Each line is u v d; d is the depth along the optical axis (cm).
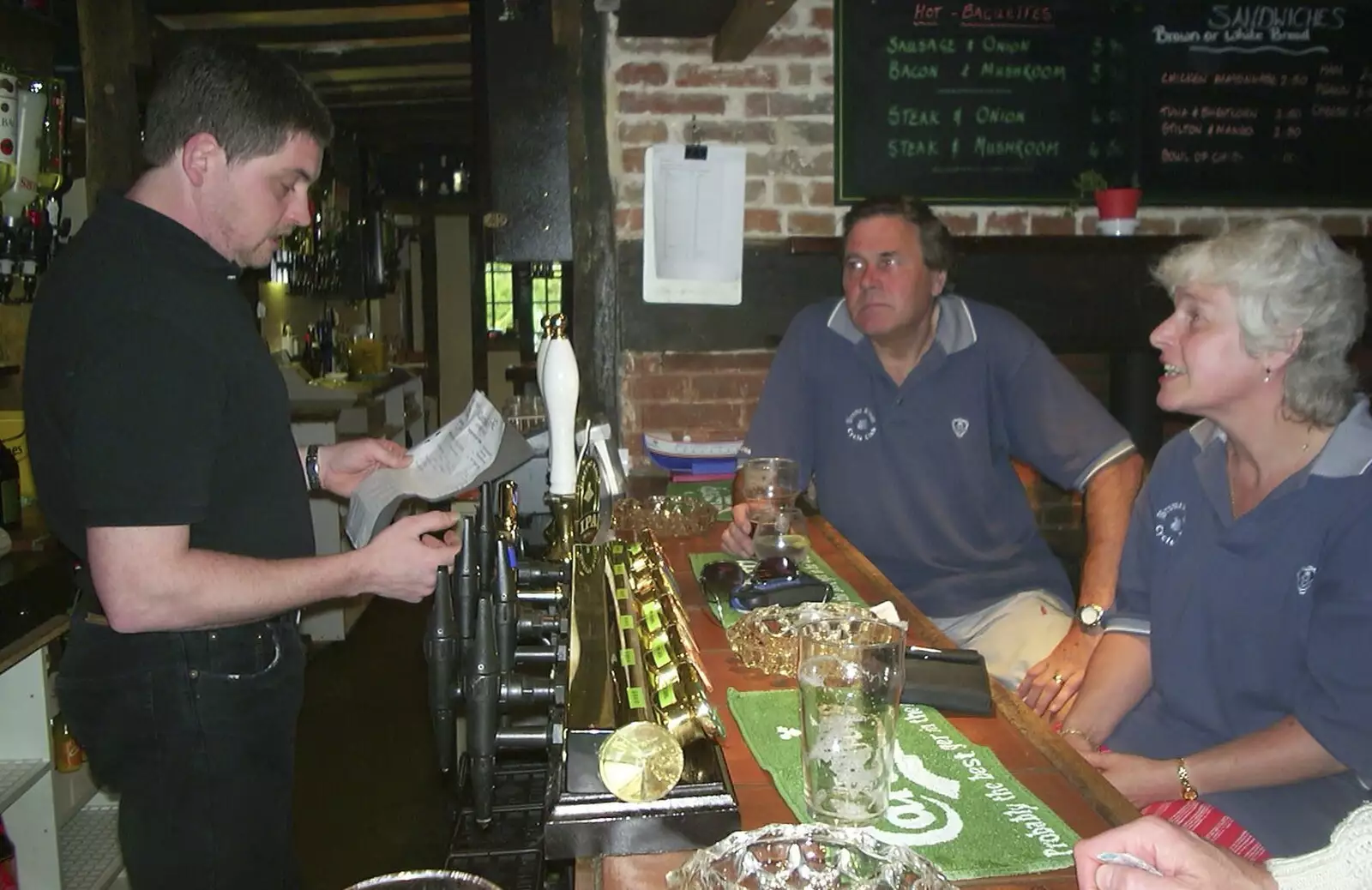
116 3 280
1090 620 187
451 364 881
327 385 530
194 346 135
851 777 94
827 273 303
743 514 184
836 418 235
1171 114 309
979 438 229
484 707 121
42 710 220
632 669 108
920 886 77
